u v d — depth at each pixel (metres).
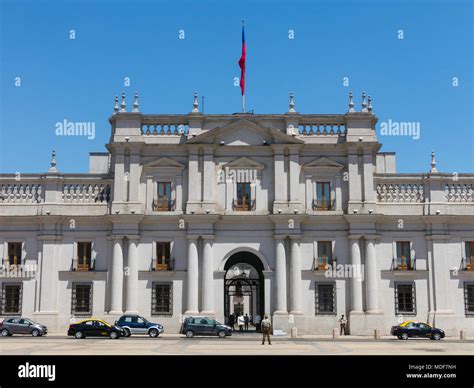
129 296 57.25
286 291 57.50
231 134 59.94
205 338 51.56
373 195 58.94
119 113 59.66
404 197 60.03
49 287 58.03
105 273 58.34
